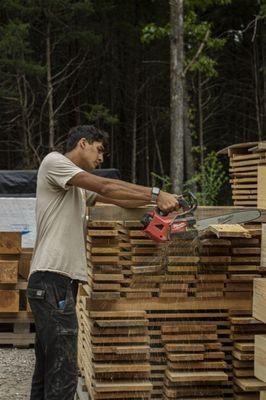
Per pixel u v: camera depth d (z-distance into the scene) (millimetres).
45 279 4543
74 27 32219
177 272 5031
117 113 37562
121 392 4969
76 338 4629
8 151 33625
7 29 28625
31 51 29047
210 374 4938
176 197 4656
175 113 18516
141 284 5031
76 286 4711
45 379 4645
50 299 4527
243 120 37281
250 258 5055
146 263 5031
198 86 32594
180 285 5043
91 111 32781
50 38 32781
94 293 4965
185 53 24500
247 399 4949
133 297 5039
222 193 25938
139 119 38219
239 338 5020
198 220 4934
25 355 8336
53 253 4566
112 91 36938
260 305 3791
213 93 36594
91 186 4539
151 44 36281
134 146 36281
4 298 8422
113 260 5016
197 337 5023
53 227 4621
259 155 5719
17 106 32031
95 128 4945
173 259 5004
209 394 4965
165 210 4602
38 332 4664
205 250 5027
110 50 36469
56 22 31594
